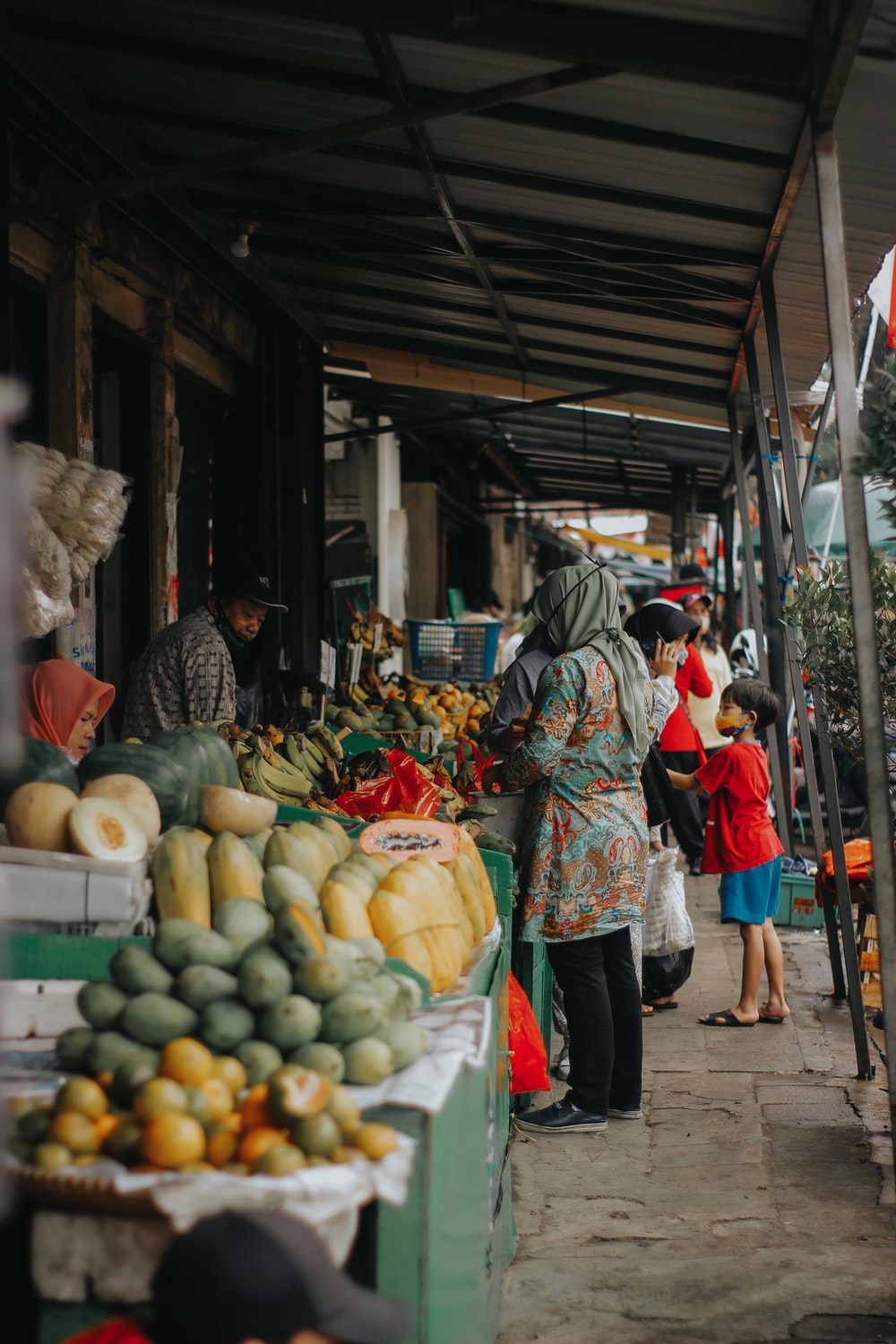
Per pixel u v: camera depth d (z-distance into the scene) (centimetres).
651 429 1151
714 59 300
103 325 584
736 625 1341
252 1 294
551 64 356
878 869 305
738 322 596
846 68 273
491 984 307
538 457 1496
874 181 409
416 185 490
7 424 127
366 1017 209
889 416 294
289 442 779
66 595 387
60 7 399
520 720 441
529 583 2953
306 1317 148
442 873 285
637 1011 445
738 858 556
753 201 435
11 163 469
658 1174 395
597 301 591
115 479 400
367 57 388
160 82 452
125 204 552
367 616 965
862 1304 308
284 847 264
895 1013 305
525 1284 321
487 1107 263
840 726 469
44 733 367
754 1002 561
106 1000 211
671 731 792
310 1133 187
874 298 704
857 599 303
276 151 316
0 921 147
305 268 678
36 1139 193
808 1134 426
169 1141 182
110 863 243
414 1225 201
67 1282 187
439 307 674
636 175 428
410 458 1482
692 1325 299
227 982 211
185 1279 150
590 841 418
